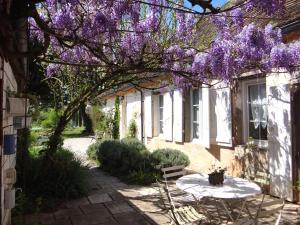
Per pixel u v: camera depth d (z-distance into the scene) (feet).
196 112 31.96
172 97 35.09
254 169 23.02
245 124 24.99
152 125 41.11
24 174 21.81
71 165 23.68
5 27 8.36
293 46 15.65
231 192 14.55
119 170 30.40
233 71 14.65
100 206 20.61
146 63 14.89
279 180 20.66
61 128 23.61
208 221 15.62
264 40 14.79
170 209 15.61
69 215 19.01
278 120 20.81
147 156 30.14
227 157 26.48
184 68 16.76
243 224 11.89
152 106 41.19
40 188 21.80
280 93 20.61
